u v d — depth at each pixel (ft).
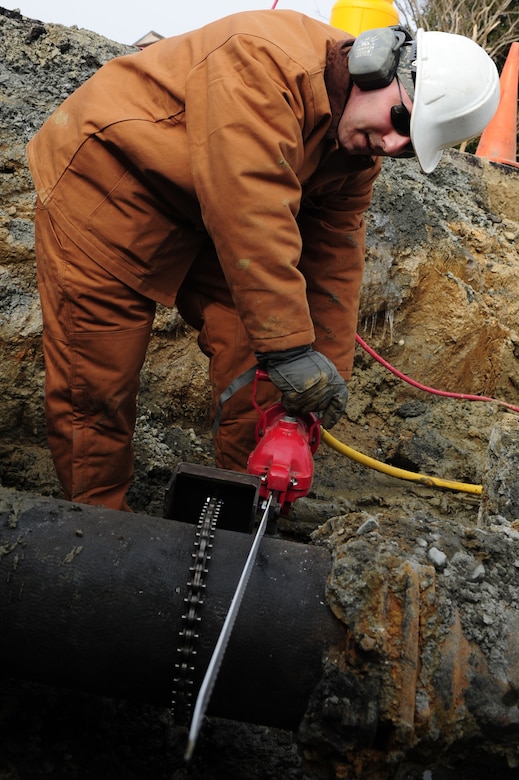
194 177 7.03
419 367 14.78
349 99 7.27
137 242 7.77
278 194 6.82
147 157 7.32
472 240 15.89
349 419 14.11
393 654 5.62
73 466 8.38
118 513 6.36
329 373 7.13
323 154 7.64
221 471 6.91
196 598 5.74
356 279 9.12
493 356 15.60
